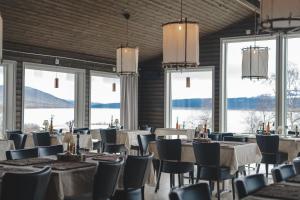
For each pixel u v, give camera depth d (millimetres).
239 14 9602
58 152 4789
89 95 10211
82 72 10023
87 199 3602
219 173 5113
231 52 10297
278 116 9461
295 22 3875
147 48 10414
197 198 2285
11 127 8406
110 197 3660
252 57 8234
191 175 5871
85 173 3492
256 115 9953
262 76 8227
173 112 11328
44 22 7648
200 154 5191
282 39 9430
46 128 8219
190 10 8594
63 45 8992
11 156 4238
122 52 7691
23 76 8570
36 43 8570
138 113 11703
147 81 11648
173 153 5547
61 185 3242
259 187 2705
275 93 9555
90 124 10289
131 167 3799
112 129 8102
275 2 3793
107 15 7965
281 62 9430
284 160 6613
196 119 10953
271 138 6500
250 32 9805
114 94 11117
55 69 9297
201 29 10047
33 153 4480
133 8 7922
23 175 2697
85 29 8336
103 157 4215
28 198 2736
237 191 2457
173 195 2125
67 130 8547
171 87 11367
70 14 7582
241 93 10180
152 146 6004
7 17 7137
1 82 8414
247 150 5512
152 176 4734
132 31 8992
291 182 2893
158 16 8516
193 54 5430
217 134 7082
